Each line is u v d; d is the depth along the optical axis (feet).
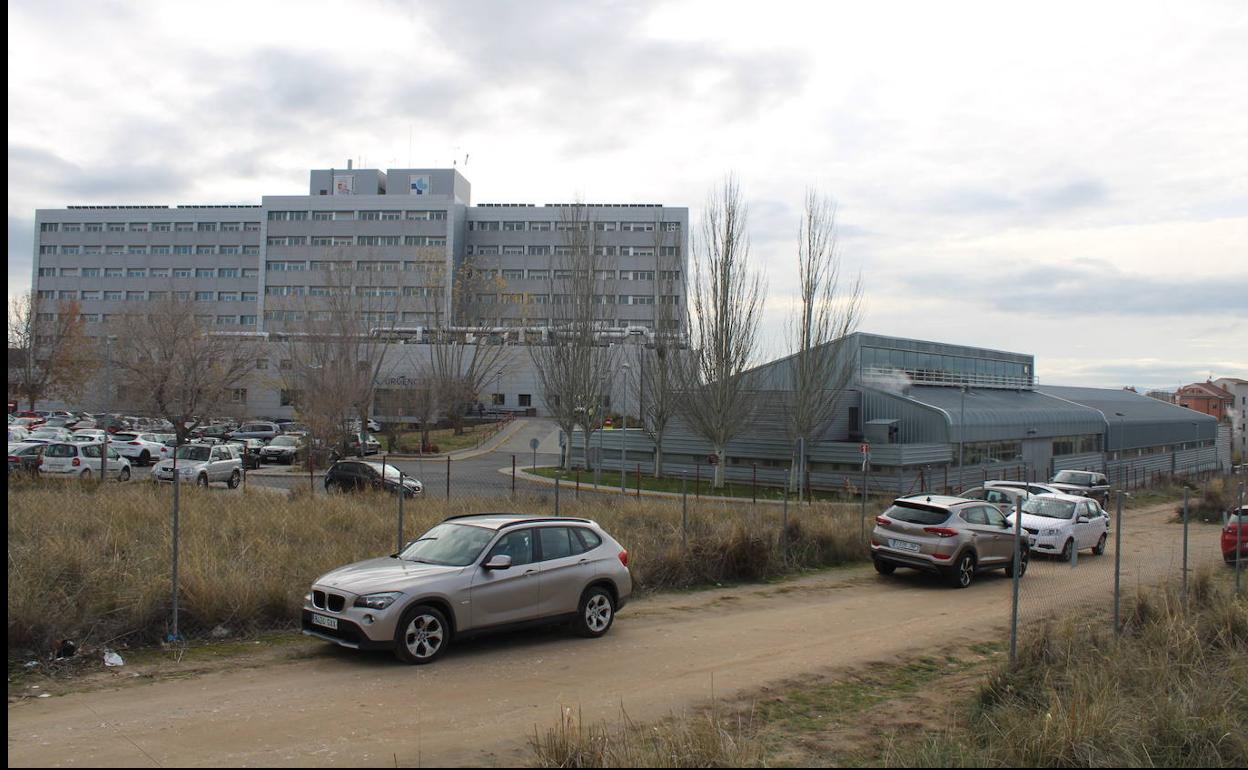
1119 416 202.90
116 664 28.81
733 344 131.34
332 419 135.64
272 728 22.74
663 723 23.63
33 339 160.86
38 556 36.50
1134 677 27.04
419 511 61.31
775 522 62.13
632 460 156.87
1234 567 61.93
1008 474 151.23
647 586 47.52
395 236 336.90
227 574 35.53
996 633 38.34
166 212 359.87
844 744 22.67
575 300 156.35
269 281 337.72
